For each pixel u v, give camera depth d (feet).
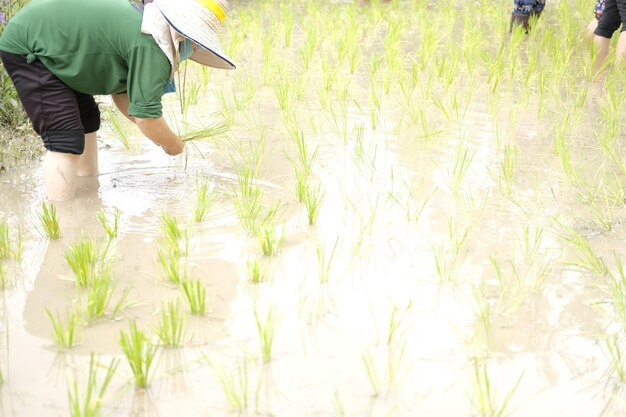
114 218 12.85
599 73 21.38
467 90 20.52
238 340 9.56
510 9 31.35
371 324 9.98
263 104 19.31
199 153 15.87
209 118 18.19
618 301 10.37
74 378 8.83
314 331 9.79
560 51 23.31
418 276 11.18
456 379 8.95
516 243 12.19
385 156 15.84
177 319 9.58
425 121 17.85
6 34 12.44
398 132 17.25
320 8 31.50
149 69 12.35
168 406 8.39
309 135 17.07
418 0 33.17
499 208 13.44
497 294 10.73
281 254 11.75
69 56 12.31
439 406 8.50
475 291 10.79
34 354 9.27
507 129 17.57
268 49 23.56
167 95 19.80
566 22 27.55
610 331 9.96
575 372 9.14
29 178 14.62
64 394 8.58
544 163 15.56
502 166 14.94
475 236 12.41
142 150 16.07
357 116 18.35
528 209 13.43
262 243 11.67
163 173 14.82
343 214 13.15
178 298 9.65
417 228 12.67
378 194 13.57
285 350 9.39
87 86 12.75
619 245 12.17
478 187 14.33
